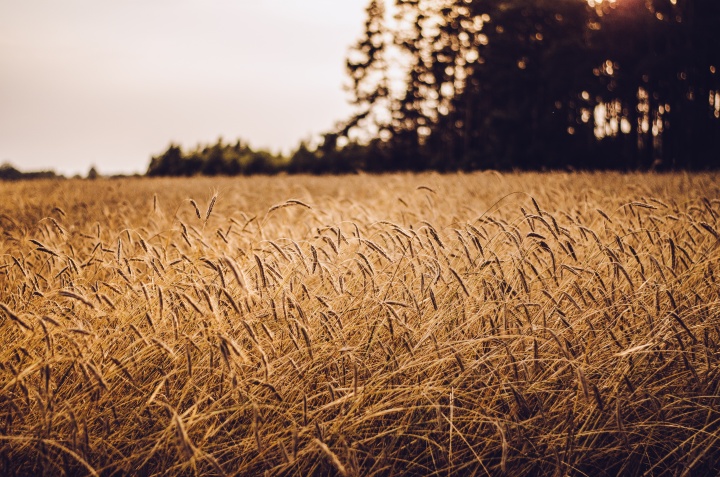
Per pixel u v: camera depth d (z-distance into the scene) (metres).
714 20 31.62
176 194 14.59
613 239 4.47
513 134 40.44
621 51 36.22
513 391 2.85
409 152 50.47
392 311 3.05
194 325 3.37
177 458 2.78
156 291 3.40
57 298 3.63
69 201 12.17
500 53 42.16
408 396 2.94
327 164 49.09
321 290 3.90
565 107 41.12
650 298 3.71
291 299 3.04
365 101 52.97
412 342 3.17
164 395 2.97
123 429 2.87
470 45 46.25
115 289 3.56
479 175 15.41
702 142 33.28
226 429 2.94
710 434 2.78
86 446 2.66
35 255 4.98
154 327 3.08
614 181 11.66
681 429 3.04
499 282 3.40
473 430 2.99
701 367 3.22
